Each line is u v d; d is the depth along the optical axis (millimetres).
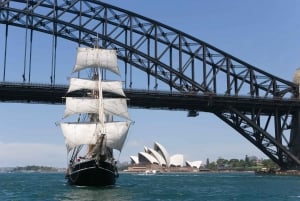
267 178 96312
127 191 55250
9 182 86438
